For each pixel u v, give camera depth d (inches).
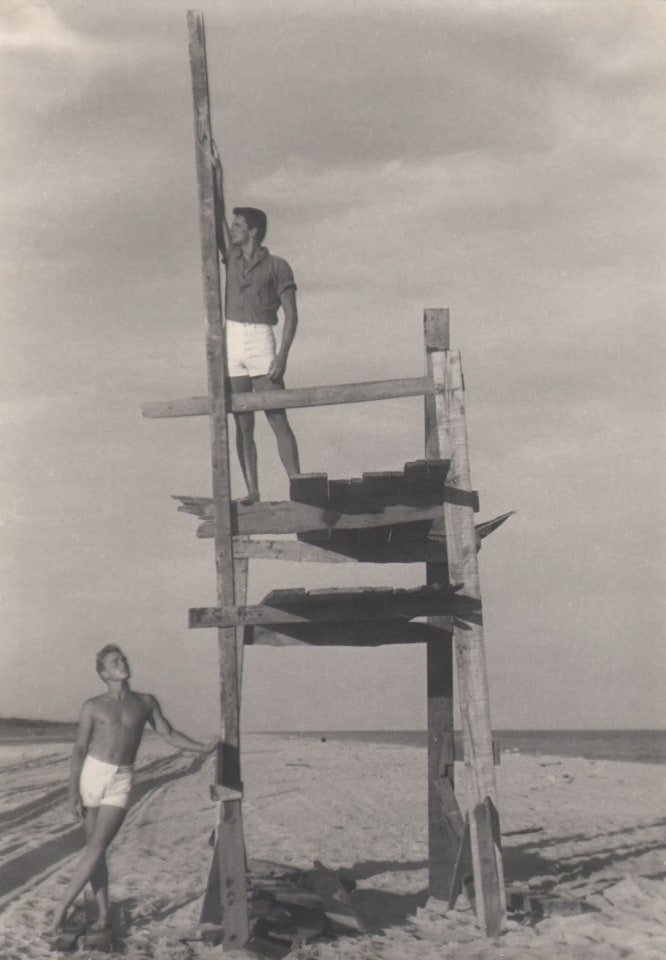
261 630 325.1
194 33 309.0
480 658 298.7
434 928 299.0
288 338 326.3
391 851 476.1
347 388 303.7
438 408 306.7
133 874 415.2
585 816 609.9
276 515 301.1
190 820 629.0
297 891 308.0
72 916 315.9
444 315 308.7
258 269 327.9
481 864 292.8
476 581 300.5
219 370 300.0
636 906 326.0
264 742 2593.5
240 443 322.3
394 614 295.4
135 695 292.7
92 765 286.7
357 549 320.8
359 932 292.8
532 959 262.1
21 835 532.1
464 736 299.9
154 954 271.6
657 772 996.6
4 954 270.5
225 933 273.3
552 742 3189.0
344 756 1519.4
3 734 2228.1
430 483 303.0
